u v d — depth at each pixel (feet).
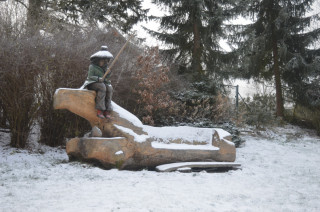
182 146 25.64
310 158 34.17
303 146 43.55
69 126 29.86
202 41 56.44
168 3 54.34
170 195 15.35
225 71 53.93
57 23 31.68
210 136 27.66
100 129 23.44
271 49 69.72
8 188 15.58
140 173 21.02
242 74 59.98
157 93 36.60
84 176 18.92
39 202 13.19
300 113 65.26
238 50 54.60
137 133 23.65
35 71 25.86
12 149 26.37
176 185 17.94
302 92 63.52
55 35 28.94
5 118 28.94
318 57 60.34
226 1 54.65
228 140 27.50
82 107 21.76
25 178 18.07
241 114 46.96
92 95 22.13
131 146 22.45
